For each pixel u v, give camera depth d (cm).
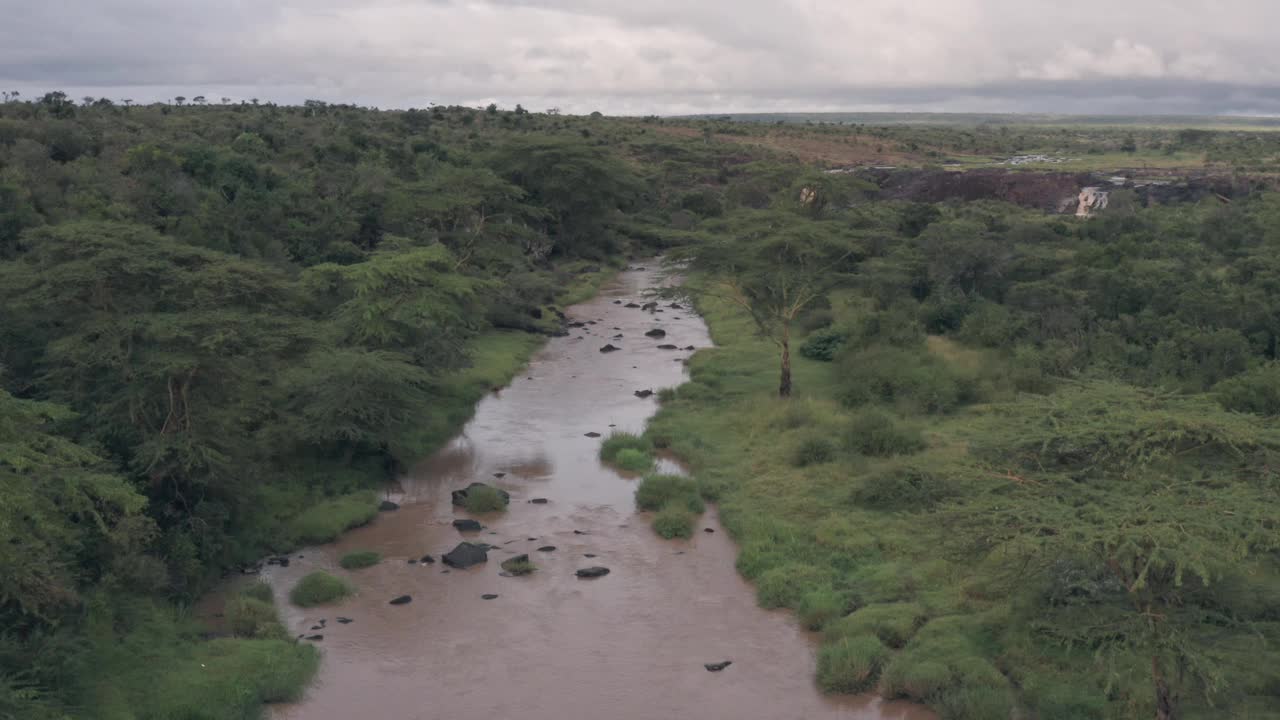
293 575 2381
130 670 1798
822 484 2862
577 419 3741
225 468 2416
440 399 3791
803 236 3741
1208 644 1658
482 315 4875
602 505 2859
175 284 2428
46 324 2627
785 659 1981
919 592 2169
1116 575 1644
